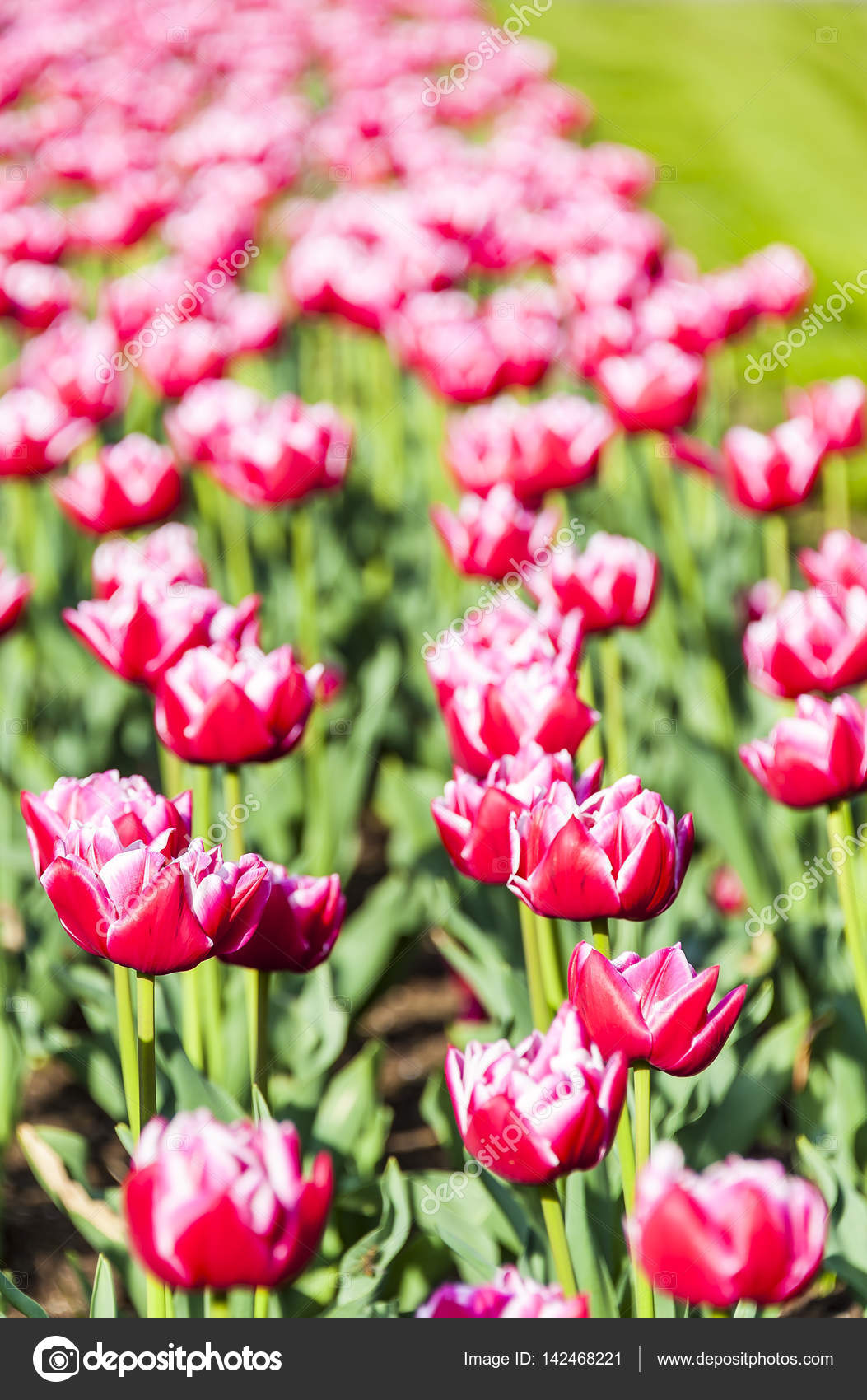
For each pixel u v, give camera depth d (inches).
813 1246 47.3
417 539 172.7
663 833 57.4
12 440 133.0
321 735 120.0
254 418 126.7
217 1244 44.4
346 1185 83.4
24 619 150.1
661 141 394.6
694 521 170.4
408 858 118.1
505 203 206.4
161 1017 79.2
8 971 106.1
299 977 98.0
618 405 131.1
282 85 334.3
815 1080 91.7
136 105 281.4
